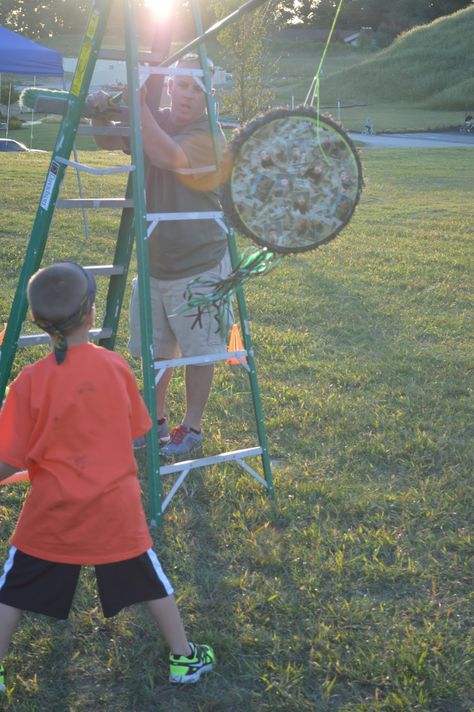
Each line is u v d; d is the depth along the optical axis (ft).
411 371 19.90
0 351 13.15
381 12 346.95
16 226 36.68
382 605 10.71
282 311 24.72
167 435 15.49
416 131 150.71
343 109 196.54
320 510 13.09
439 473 14.64
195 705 9.04
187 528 12.50
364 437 15.98
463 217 47.14
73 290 8.48
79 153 75.41
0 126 147.43
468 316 25.32
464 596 11.04
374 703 8.96
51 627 10.18
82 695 9.12
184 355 14.29
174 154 12.41
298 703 9.00
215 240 13.79
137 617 10.39
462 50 219.82
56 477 8.49
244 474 14.20
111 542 8.60
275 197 10.92
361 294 27.27
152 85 12.91
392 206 51.37
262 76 92.58
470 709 9.00
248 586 11.07
